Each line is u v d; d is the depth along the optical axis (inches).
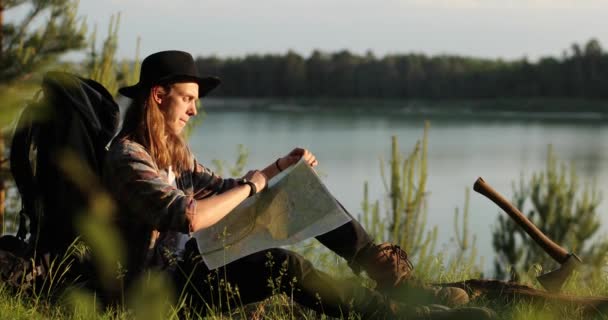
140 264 113.7
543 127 6427.2
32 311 111.7
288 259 112.9
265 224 115.0
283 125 5782.5
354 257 124.3
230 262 114.0
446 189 2207.2
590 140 4950.8
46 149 115.3
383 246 124.3
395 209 321.1
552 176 541.3
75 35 292.7
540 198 538.6
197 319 117.3
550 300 121.2
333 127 5654.5
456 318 110.7
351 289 114.2
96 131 118.2
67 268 113.4
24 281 117.1
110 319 112.3
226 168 248.7
